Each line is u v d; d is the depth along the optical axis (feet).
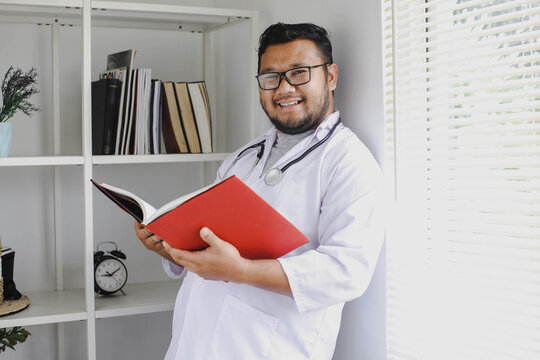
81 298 6.84
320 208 4.85
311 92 5.03
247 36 7.27
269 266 4.30
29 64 7.28
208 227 4.05
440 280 4.62
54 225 7.41
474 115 4.59
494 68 4.38
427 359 4.70
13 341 6.09
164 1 7.79
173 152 6.76
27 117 7.29
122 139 6.41
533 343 3.98
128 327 7.89
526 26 3.92
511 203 4.15
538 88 4.04
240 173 5.46
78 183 7.57
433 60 4.83
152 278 7.96
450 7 4.46
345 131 5.06
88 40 6.02
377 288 5.25
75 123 7.51
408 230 4.91
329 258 4.41
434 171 4.68
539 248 4.00
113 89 6.39
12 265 6.53
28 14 6.89
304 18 6.23
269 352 4.65
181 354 4.98
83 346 7.62
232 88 7.70
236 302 4.76
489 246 4.28
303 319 4.67
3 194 7.24
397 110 4.82
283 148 5.31
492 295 4.20
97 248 7.65
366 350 5.42
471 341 4.36
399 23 4.83
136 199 4.39
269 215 3.88
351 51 5.50
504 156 4.23
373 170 4.76
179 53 8.04
